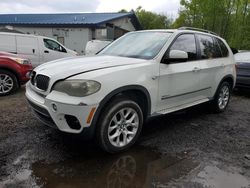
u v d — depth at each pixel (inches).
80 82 133.7
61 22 860.0
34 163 136.0
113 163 139.6
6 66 277.3
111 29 919.7
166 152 154.8
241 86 323.0
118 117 148.5
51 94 139.1
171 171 134.2
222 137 182.1
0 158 139.1
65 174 127.7
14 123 189.6
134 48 184.2
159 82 165.2
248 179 129.4
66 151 150.1
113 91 139.3
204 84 207.9
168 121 211.6
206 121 216.4
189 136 181.0
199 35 211.0
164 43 177.0
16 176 124.0
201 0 868.6
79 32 832.9
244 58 333.1
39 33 890.7
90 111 133.0
